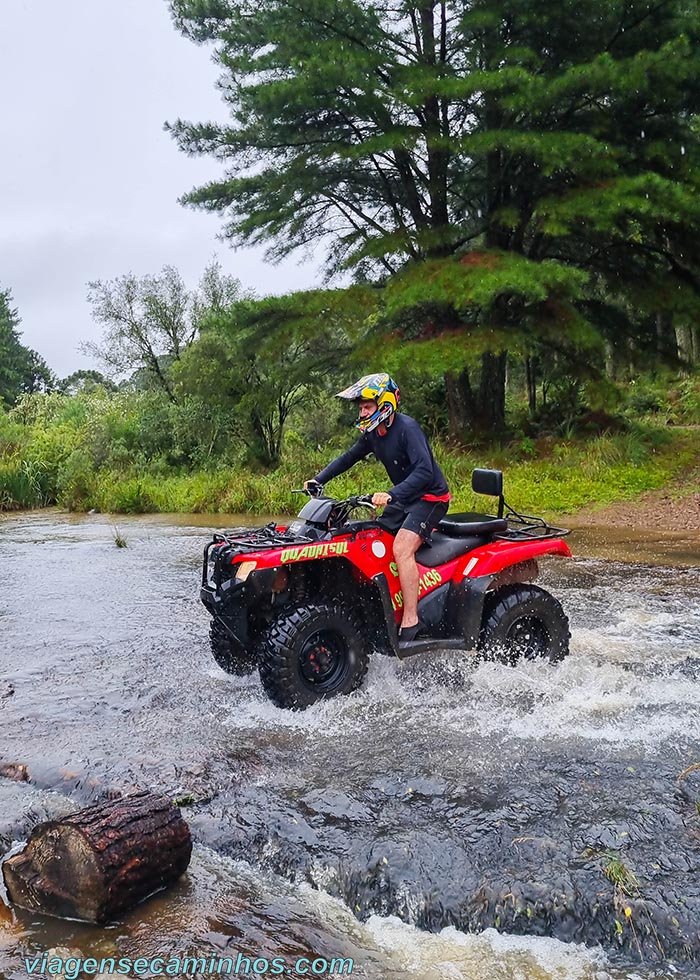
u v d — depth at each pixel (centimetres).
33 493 2134
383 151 1750
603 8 1686
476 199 2091
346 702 513
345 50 1669
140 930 313
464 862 342
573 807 380
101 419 2459
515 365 2550
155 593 893
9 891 335
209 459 2306
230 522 1598
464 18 1712
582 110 1834
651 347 1958
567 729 471
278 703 502
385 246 1780
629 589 832
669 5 1722
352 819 379
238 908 327
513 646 568
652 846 348
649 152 1719
